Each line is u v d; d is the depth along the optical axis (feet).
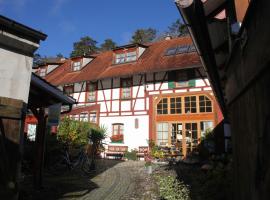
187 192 27.20
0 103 16.75
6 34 17.54
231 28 14.19
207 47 14.51
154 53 72.54
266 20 8.88
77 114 74.13
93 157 45.32
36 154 28.07
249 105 12.15
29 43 18.61
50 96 27.89
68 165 41.96
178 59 64.28
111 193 28.37
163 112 63.41
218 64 21.07
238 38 13.05
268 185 9.36
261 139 10.19
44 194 25.81
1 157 16.60
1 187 16.46
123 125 68.23
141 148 64.59
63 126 47.93
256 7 9.94
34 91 26.66
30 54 18.99
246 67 12.05
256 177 10.96
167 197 26.05
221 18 14.30
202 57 15.57
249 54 11.39
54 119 31.96
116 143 68.03
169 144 61.62
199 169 44.55
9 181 16.83
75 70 84.69
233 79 16.06
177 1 10.16
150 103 65.10
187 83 61.72
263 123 9.88
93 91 74.43
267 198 9.48
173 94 62.69
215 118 57.67
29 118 52.11
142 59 72.02
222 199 22.21
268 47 8.69
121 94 69.56
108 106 71.00
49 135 42.14
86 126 51.88
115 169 46.91
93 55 90.33
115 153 67.41
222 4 13.93
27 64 18.76
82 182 33.73
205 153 53.52
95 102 73.31
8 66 17.84
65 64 97.66
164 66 63.16
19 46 18.25
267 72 9.18
